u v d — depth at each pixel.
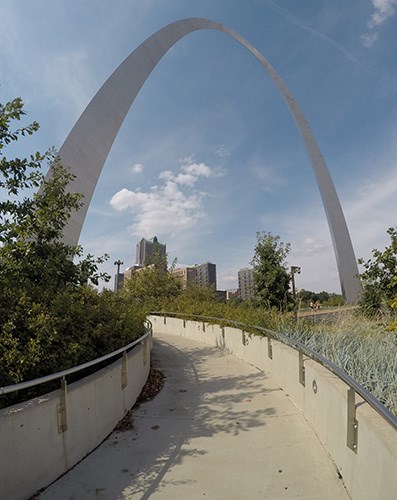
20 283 4.84
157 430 4.49
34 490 3.04
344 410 3.18
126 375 5.12
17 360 3.37
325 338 5.63
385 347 4.71
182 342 12.73
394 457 2.17
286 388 5.84
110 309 5.86
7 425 2.86
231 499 2.95
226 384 6.65
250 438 4.14
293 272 16.09
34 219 5.79
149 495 3.03
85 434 3.79
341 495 2.94
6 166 5.22
